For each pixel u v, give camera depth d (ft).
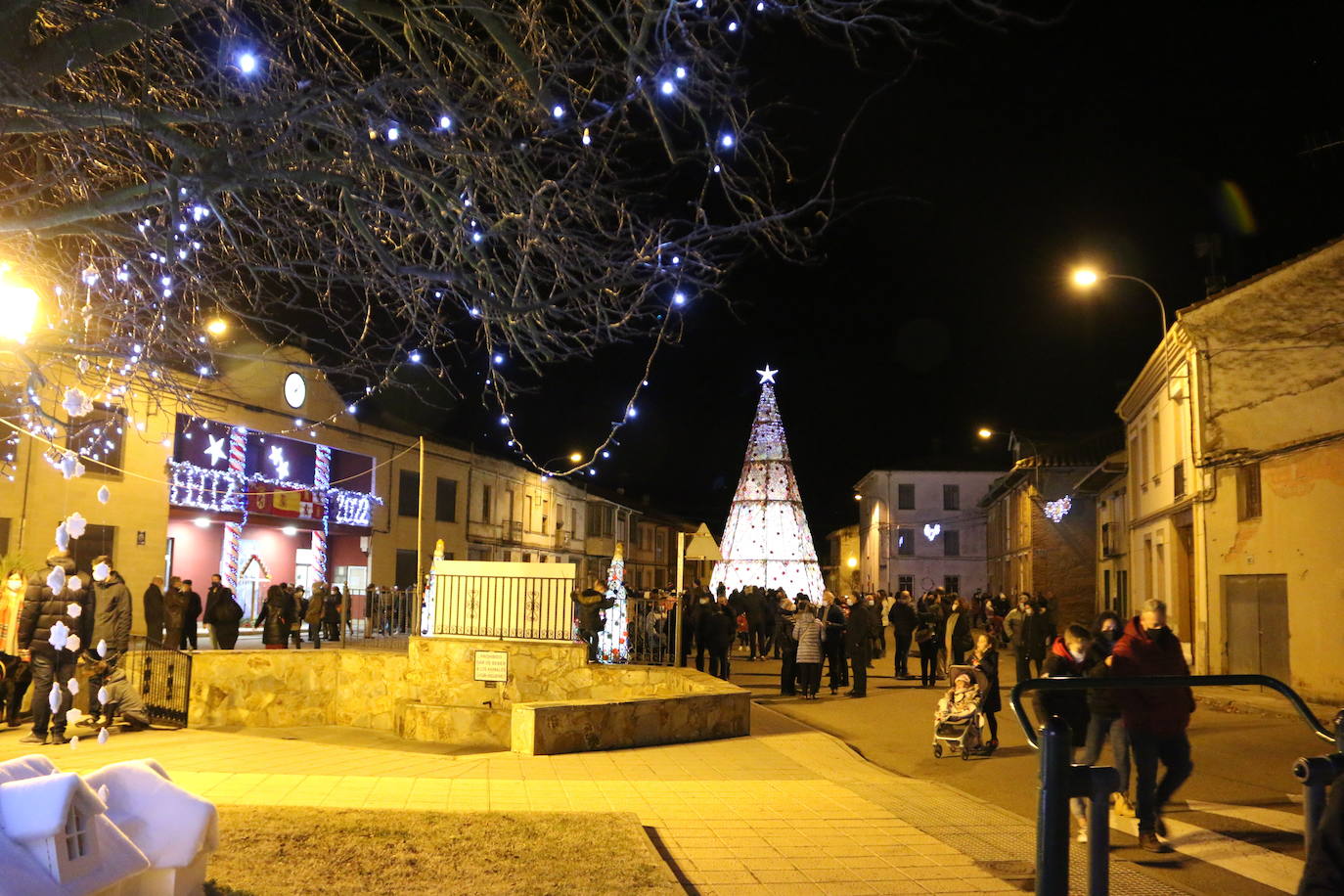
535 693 48.29
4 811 12.32
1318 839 9.39
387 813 23.86
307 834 21.43
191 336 20.89
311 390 98.94
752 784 31.01
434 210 18.90
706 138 17.80
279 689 49.42
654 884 18.48
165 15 16.33
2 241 19.93
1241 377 63.21
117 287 21.07
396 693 50.11
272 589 68.13
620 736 38.37
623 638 56.90
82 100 19.10
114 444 76.69
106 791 14.80
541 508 162.50
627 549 206.39
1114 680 10.56
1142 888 21.08
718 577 149.18
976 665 40.96
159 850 14.97
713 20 17.47
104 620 42.52
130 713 42.42
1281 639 58.44
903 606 75.72
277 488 95.30
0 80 14.52
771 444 151.33
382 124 17.07
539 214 19.61
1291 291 59.16
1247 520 62.44
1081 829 25.71
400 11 18.01
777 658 96.94
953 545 224.53
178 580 62.95
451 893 17.60
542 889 17.99
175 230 15.85
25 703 45.65
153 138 17.29
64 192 20.77
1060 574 138.21
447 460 128.16
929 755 41.04
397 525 116.57
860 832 24.81
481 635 50.75
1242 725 48.37
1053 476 139.64
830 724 50.31
